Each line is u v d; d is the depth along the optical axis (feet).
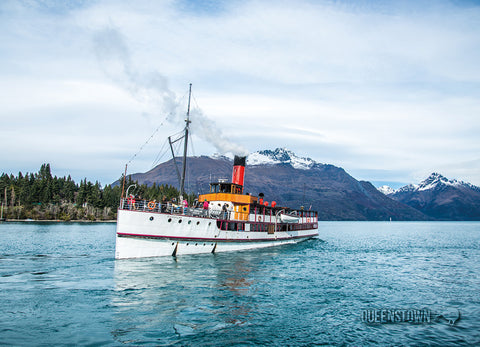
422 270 143.95
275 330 66.74
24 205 575.79
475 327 71.36
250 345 59.47
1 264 127.13
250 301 84.38
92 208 620.90
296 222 221.25
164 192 569.23
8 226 405.59
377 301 89.71
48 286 92.48
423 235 487.61
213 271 116.78
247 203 177.99
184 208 146.61
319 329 68.13
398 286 109.19
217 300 83.87
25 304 77.00
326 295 93.40
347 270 135.64
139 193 606.96
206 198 183.52
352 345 61.26
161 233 133.80
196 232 146.41
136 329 64.39
